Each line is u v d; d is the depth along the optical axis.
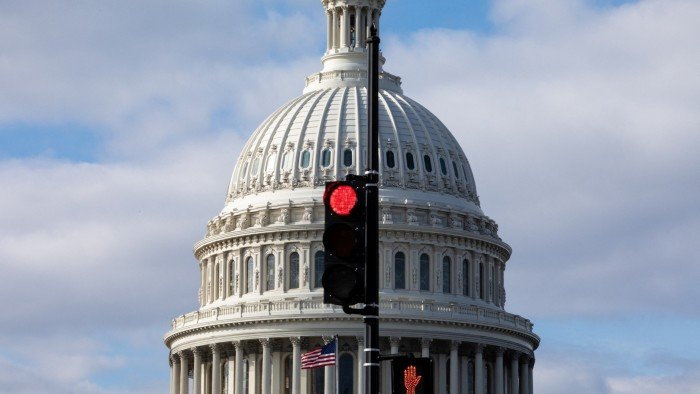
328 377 159.88
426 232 166.25
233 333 165.12
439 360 164.62
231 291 170.25
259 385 165.12
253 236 168.12
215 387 166.38
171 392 175.00
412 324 161.88
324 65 182.88
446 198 170.75
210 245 173.00
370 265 40.44
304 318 161.50
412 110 175.75
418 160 170.75
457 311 164.50
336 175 168.38
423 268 166.75
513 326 169.88
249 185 172.75
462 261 169.00
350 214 40.25
